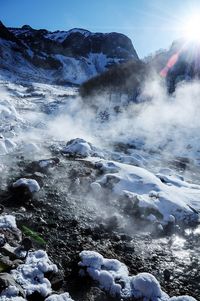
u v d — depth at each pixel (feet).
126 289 24.59
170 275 28.14
